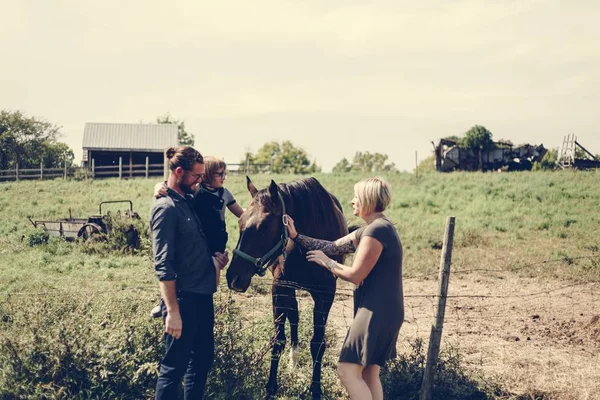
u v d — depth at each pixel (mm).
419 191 25531
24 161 48750
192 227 3785
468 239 15484
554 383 5227
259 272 4457
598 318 7461
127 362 4270
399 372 4953
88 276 10773
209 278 3885
